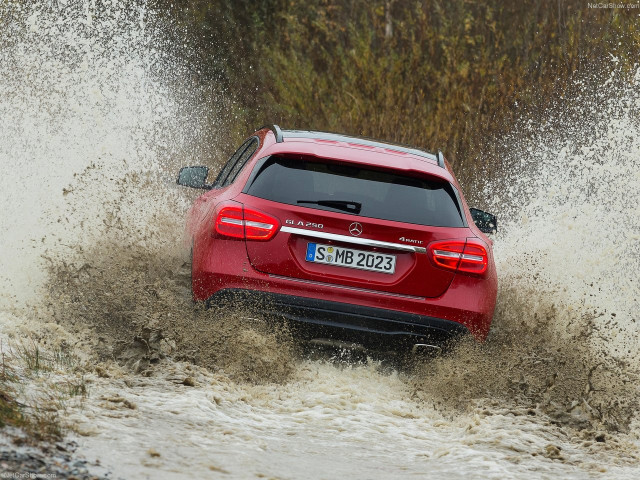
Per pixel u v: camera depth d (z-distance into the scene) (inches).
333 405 858.8
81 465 600.1
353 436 783.1
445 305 947.3
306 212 933.8
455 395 922.1
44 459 596.1
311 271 931.3
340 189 955.3
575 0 2263.8
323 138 1043.3
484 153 2107.5
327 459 709.3
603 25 2260.1
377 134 2138.3
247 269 926.4
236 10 2512.3
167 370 871.1
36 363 828.0
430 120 2132.1
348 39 2374.5
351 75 2166.6
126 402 761.0
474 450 762.8
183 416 756.0
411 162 1000.2
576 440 830.5
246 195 949.8
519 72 2185.0
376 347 946.7
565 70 2204.7
